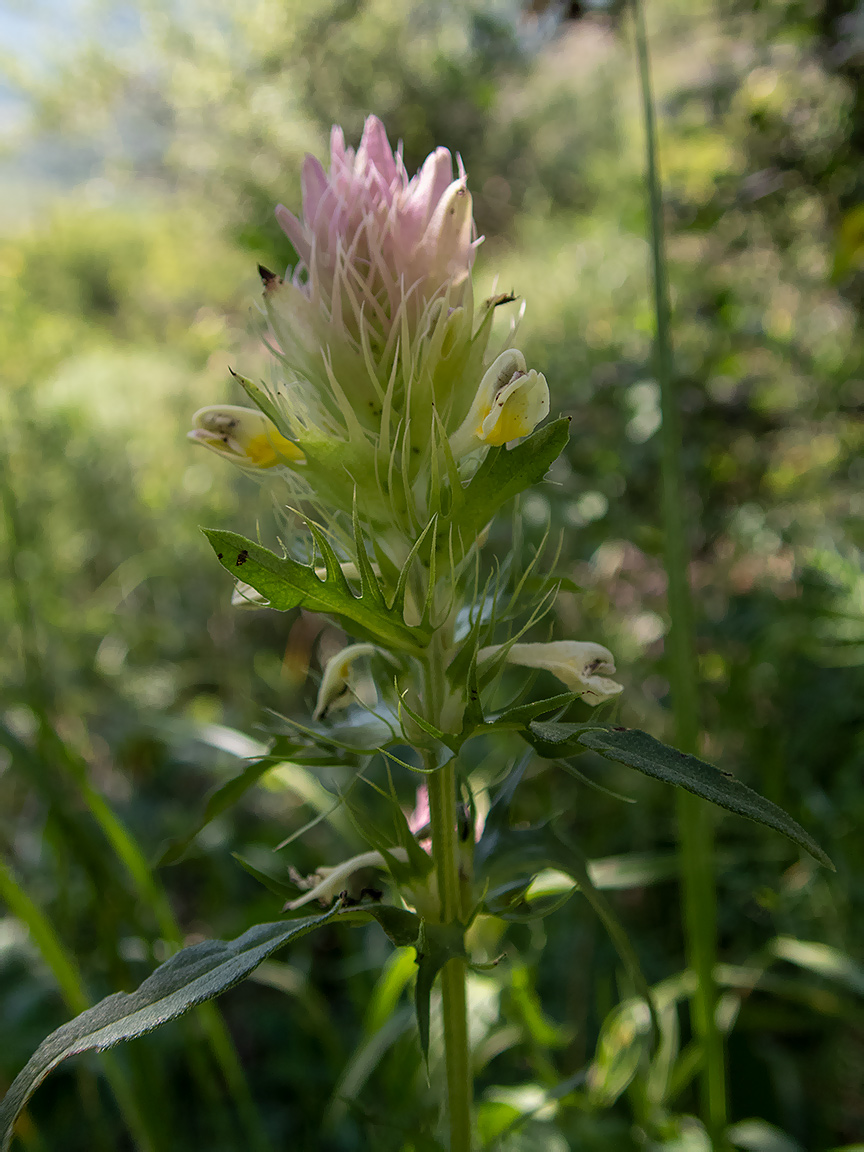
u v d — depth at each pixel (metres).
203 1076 0.27
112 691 0.51
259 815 0.46
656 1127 0.25
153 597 0.61
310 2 1.02
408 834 0.14
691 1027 0.33
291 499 0.15
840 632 0.36
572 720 0.15
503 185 1.21
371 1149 0.28
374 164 0.14
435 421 0.13
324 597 0.12
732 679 0.39
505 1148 0.23
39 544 0.52
